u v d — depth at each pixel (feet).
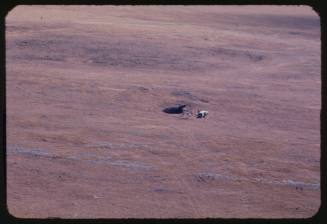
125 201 106.32
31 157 124.88
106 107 170.71
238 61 270.46
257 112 177.47
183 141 142.61
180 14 410.11
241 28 381.81
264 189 116.16
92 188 111.34
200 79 221.66
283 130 158.71
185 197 109.60
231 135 150.41
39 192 108.17
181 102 183.11
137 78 213.05
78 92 185.37
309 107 187.11
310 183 120.47
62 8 368.68
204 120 164.25
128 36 292.40
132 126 152.97
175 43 290.56
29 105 166.30
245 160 132.26
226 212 103.91
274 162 132.05
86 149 132.57
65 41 266.98
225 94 197.88
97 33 291.17
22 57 232.53
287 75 243.81
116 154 130.52
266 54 295.28
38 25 297.53
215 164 128.47
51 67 220.64
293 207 107.86
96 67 228.22
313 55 301.84
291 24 418.51
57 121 152.56
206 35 329.31
